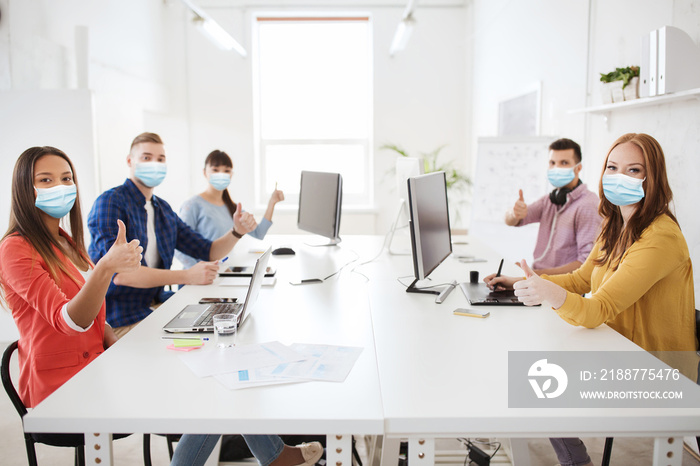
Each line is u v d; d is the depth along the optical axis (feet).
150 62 19.60
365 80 21.85
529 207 11.03
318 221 12.50
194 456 5.66
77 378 4.91
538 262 10.78
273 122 21.95
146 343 5.83
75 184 6.39
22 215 5.80
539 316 6.72
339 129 22.03
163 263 9.29
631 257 5.91
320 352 5.52
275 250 11.23
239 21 20.70
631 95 9.89
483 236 14.46
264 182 22.13
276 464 6.21
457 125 21.44
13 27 13.00
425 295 7.82
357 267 9.88
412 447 4.38
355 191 22.27
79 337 6.02
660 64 8.67
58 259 5.95
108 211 8.34
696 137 8.73
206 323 6.33
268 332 6.17
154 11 19.89
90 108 12.80
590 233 9.88
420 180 7.15
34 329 5.82
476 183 14.46
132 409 4.31
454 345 5.73
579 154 10.23
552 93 13.97
